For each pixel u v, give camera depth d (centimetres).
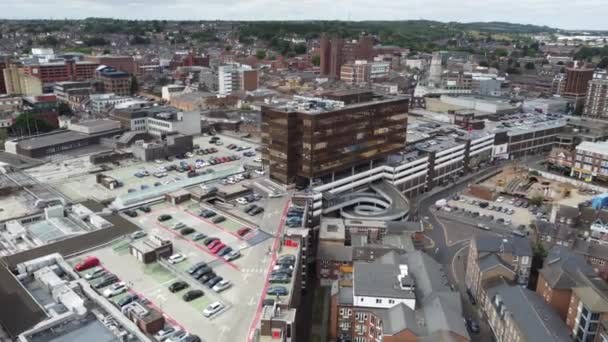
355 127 17375
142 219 14038
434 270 11794
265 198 15912
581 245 14038
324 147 16438
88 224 13588
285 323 8606
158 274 11006
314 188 16462
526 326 9756
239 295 10231
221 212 14650
